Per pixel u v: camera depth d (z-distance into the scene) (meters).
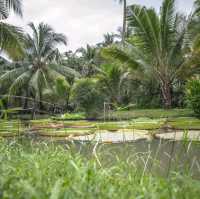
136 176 1.96
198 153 3.28
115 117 12.11
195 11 13.81
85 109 13.54
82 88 13.68
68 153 2.44
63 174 1.80
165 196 1.47
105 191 1.49
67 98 19.19
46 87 20.72
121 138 5.98
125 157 2.76
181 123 8.62
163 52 14.89
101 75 19.02
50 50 22.94
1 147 2.62
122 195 1.48
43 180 1.58
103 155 2.79
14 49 10.43
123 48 14.79
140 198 1.44
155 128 7.68
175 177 1.81
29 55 22.25
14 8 10.38
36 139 4.23
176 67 15.26
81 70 32.34
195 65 14.52
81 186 1.44
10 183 1.44
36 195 1.21
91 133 6.92
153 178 1.92
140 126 8.36
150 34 14.51
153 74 15.52
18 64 25.03
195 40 13.38
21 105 21.03
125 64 15.11
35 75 20.88
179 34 14.48
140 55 14.89
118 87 18.92
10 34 10.19
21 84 19.59
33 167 1.78
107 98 14.69
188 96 11.19
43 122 10.64
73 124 9.85
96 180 1.61
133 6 14.49
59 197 1.29
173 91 17.23
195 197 1.49
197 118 10.48
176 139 5.30
